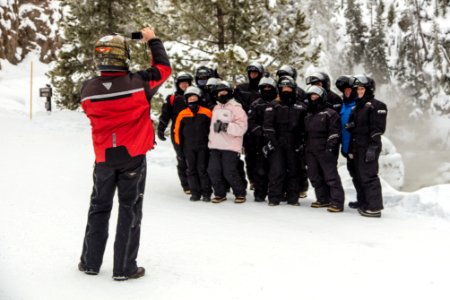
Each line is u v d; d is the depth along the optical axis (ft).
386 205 24.07
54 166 29.14
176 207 21.86
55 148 35.94
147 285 12.16
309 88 22.71
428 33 160.66
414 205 23.39
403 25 172.55
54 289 11.49
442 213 21.77
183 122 24.12
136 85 11.93
